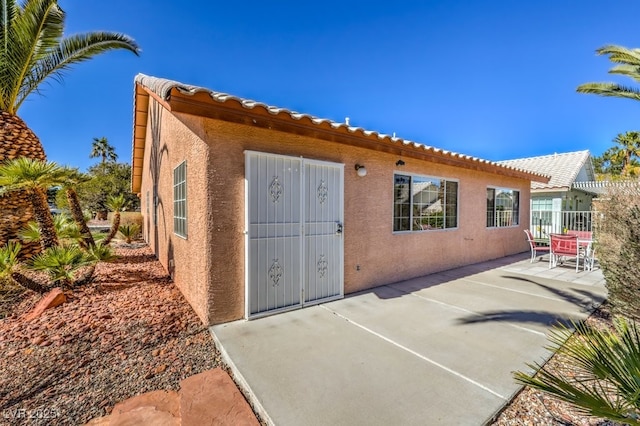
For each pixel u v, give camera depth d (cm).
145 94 891
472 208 886
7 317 470
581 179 1873
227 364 325
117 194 2369
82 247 793
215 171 413
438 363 319
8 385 284
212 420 232
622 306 400
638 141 2344
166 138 690
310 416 238
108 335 386
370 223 613
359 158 590
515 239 1095
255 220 446
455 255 828
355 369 307
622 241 394
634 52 830
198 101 348
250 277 442
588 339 222
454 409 246
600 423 227
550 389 179
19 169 517
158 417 238
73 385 284
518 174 945
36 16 684
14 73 732
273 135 467
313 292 518
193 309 478
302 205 502
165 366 318
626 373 184
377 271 629
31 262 577
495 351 346
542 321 438
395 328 412
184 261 536
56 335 385
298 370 304
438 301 533
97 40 784
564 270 803
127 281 666
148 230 1236
